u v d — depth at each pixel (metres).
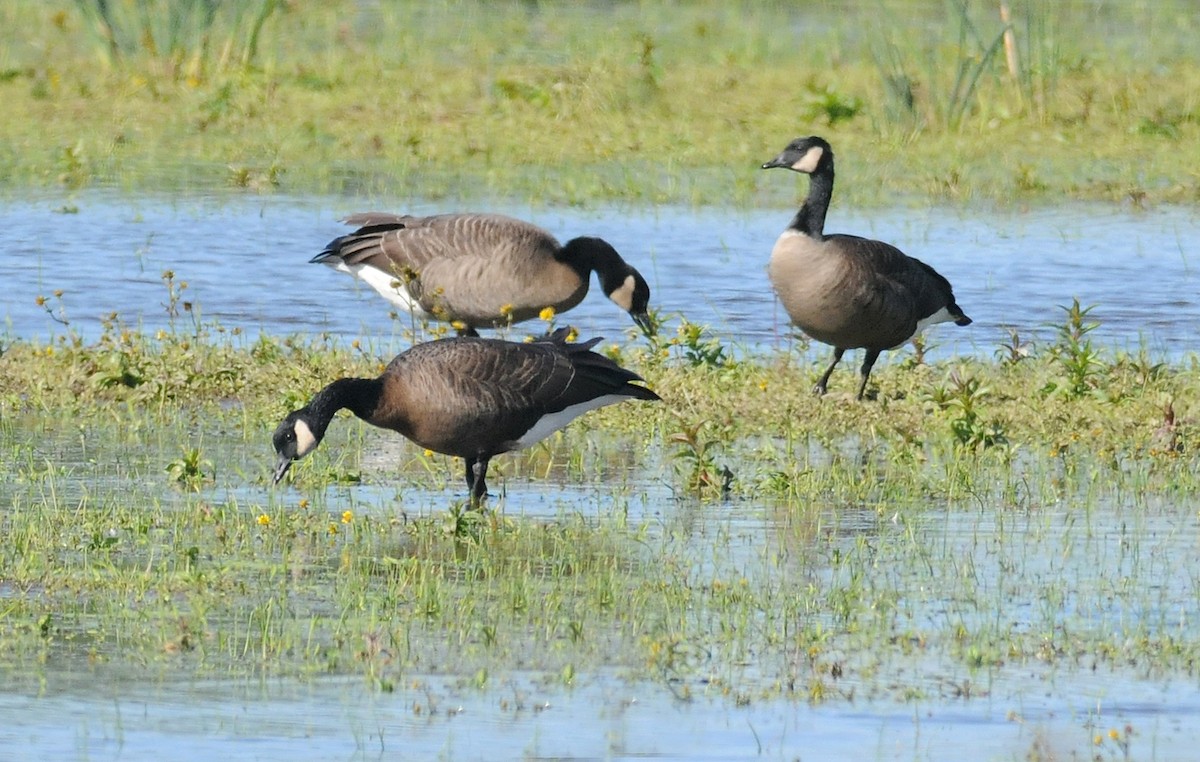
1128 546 12.05
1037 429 15.24
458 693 9.30
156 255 21.05
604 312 19.80
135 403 15.47
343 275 20.64
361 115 28.92
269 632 10.01
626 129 28.56
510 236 17.31
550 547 11.88
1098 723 9.07
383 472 13.92
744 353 17.73
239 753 8.48
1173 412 14.92
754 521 12.65
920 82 31.58
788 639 10.16
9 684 9.24
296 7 37.06
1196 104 31.02
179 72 30.95
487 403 12.58
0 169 24.80
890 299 16.20
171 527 12.05
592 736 8.79
